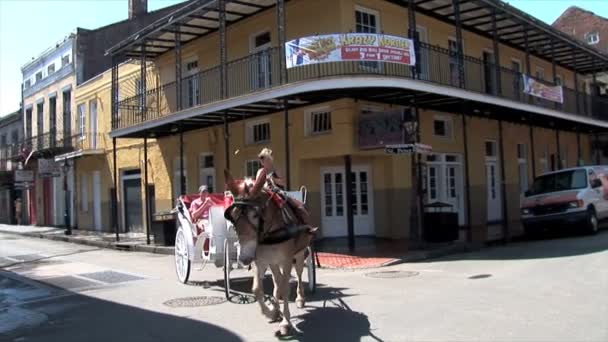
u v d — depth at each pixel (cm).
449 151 1859
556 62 2564
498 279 941
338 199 1694
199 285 1048
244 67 1784
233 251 891
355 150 1516
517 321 654
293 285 988
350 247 1420
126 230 2480
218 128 1934
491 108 1778
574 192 1623
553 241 1537
